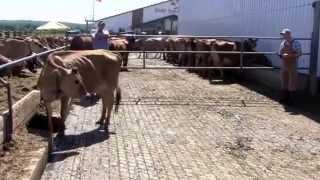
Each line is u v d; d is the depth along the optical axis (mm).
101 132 9594
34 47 20344
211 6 28797
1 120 6641
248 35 21453
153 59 34906
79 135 9297
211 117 11477
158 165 7449
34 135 8148
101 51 9922
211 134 9633
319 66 14555
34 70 15984
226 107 12977
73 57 9141
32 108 8930
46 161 7324
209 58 20375
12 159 6492
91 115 11320
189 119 11180
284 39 13477
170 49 30594
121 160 7672
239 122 10906
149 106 13008
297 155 8211
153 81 19531
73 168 7207
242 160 7844
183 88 17094
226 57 18984
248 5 21406
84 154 7977
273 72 17375
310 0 15125
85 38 17797
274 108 12859
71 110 11781
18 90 10828
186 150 8367
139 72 23984
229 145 8766
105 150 8242
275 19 18141
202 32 31594
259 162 7758
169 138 9227
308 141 9188
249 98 14562
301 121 11086
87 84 9258
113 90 9930
